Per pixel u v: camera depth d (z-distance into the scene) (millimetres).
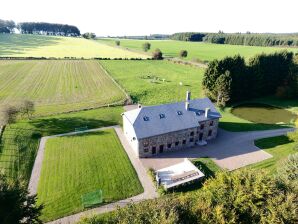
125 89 87000
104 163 43531
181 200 24500
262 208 22719
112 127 57219
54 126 56438
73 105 71312
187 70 121688
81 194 36188
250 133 55719
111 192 36719
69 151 47125
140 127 44812
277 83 88250
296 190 24391
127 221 21172
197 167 42594
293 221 21203
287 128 58781
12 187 23141
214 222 21297
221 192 24469
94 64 127000
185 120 48125
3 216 20812
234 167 42906
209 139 52562
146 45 179000
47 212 33000
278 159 45188
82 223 22328
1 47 172625
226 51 179125
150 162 44250
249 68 82125
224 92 74125
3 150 45750
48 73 106500
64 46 195000
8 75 101375
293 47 197250
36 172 41188
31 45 191125
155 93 85062
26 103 59781
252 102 81562
